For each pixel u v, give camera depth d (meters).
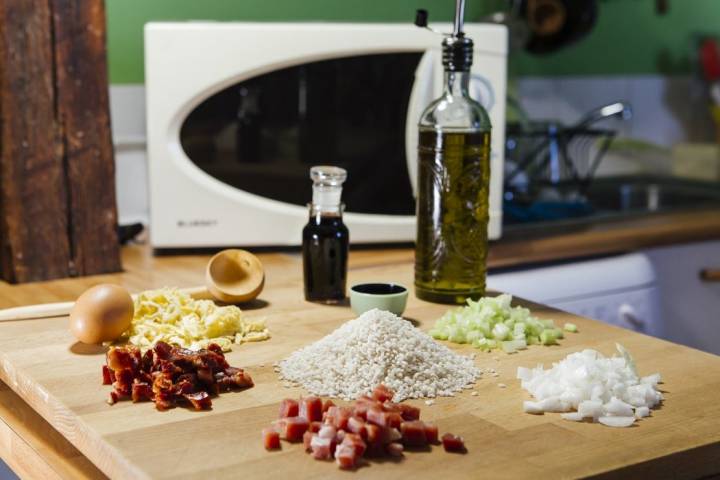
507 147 2.60
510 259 1.94
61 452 1.15
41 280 1.65
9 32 1.57
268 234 1.87
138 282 1.64
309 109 1.87
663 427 0.98
